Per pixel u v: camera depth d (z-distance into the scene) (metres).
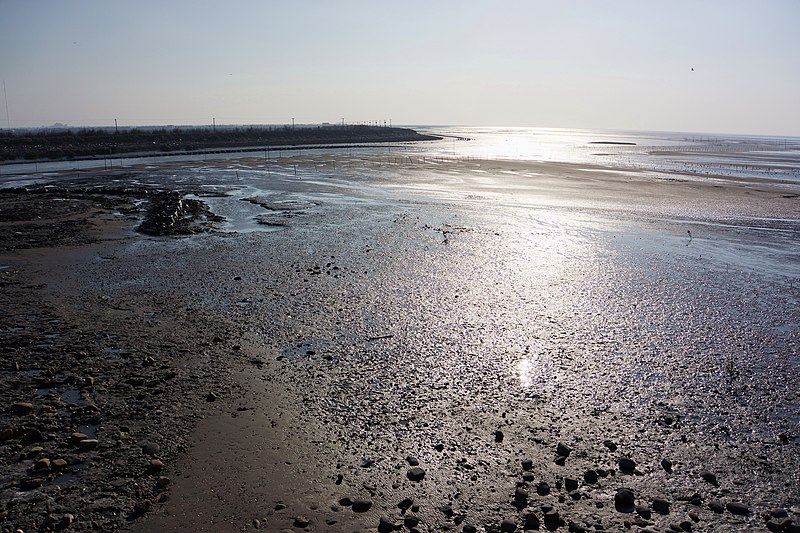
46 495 5.78
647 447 6.96
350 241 19.67
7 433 6.86
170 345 10.02
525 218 24.75
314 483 6.09
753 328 11.24
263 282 14.27
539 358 9.63
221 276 14.85
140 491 5.89
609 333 10.87
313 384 8.52
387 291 13.51
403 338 10.46
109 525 5.35
